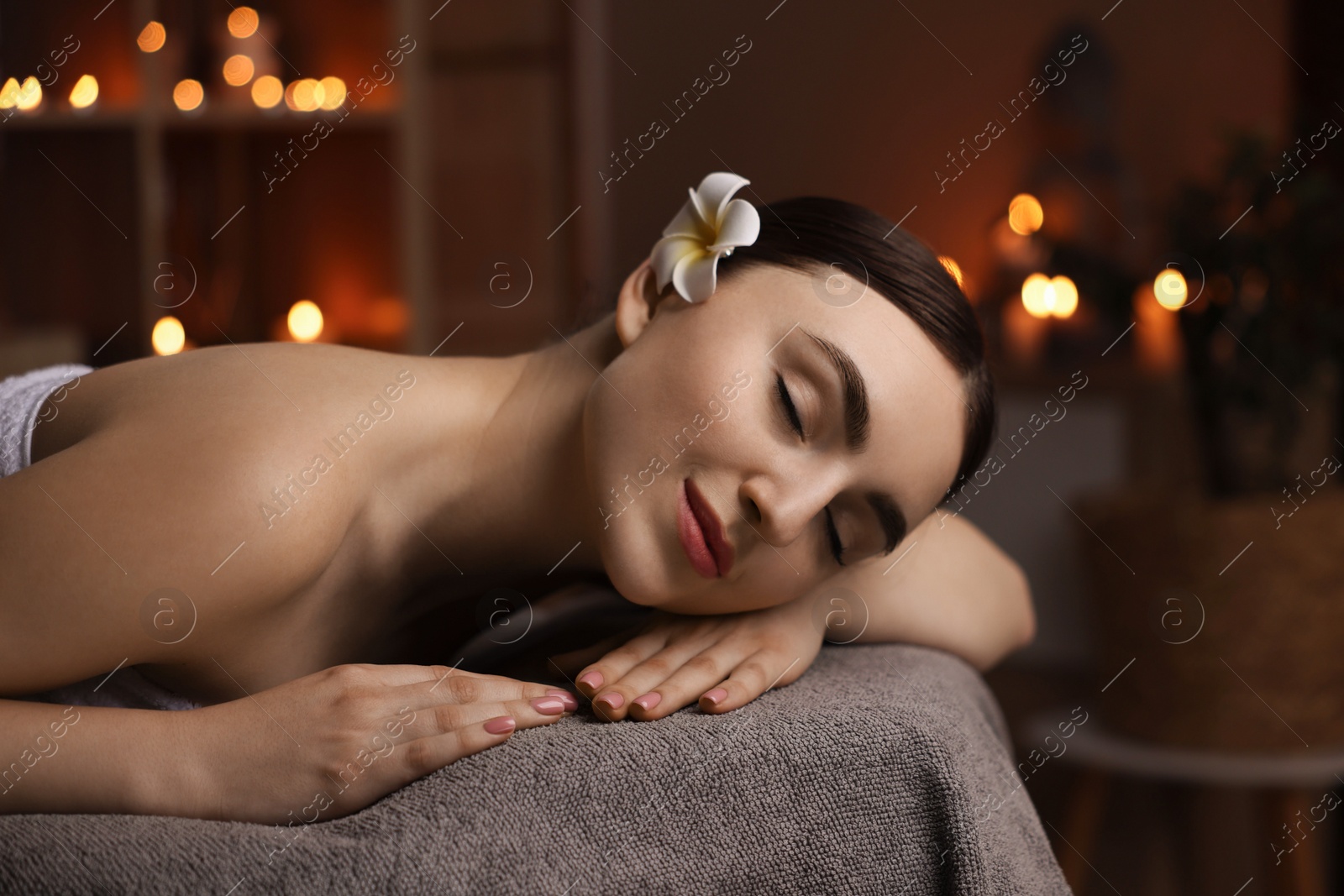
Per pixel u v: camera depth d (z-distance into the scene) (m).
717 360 0.70
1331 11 1.77
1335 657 1.47
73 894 0.47
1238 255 1.54
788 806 0.58
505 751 0.57
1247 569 1.45
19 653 0.57
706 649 0.72
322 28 2.05
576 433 0.78
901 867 0.60
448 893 0.49
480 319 2.26
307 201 2.07
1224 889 1.74
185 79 1.96
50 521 0.58
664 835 0.56
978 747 0.69
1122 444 1.87
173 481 0.61
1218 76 2.06
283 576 0.64
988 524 1.94
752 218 0.75
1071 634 1.88
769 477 0.68
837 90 2.37
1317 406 1.72
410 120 2.00
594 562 0.83
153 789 0.56
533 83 2.23
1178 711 1.50
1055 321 2.00
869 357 0.69
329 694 0.59
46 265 1.94
